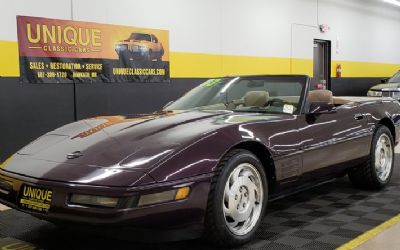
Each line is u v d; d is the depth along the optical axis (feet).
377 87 39.73
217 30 30.55
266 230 10.41
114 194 7.52
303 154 10.87
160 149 8.37
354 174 14.30
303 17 38.78
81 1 22.81
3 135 20.06
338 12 43.57
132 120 10.54
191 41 28.81
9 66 20.16
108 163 8.20
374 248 9.21
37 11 21.06
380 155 14.46
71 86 22.57
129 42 25.16
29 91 20.89
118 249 9.40
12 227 10.96
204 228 8.62
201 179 8.24
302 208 12.38
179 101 13.25
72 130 10.40
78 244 9.74
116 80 24.62
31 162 9.07
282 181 10.36
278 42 36.11
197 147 8.53
